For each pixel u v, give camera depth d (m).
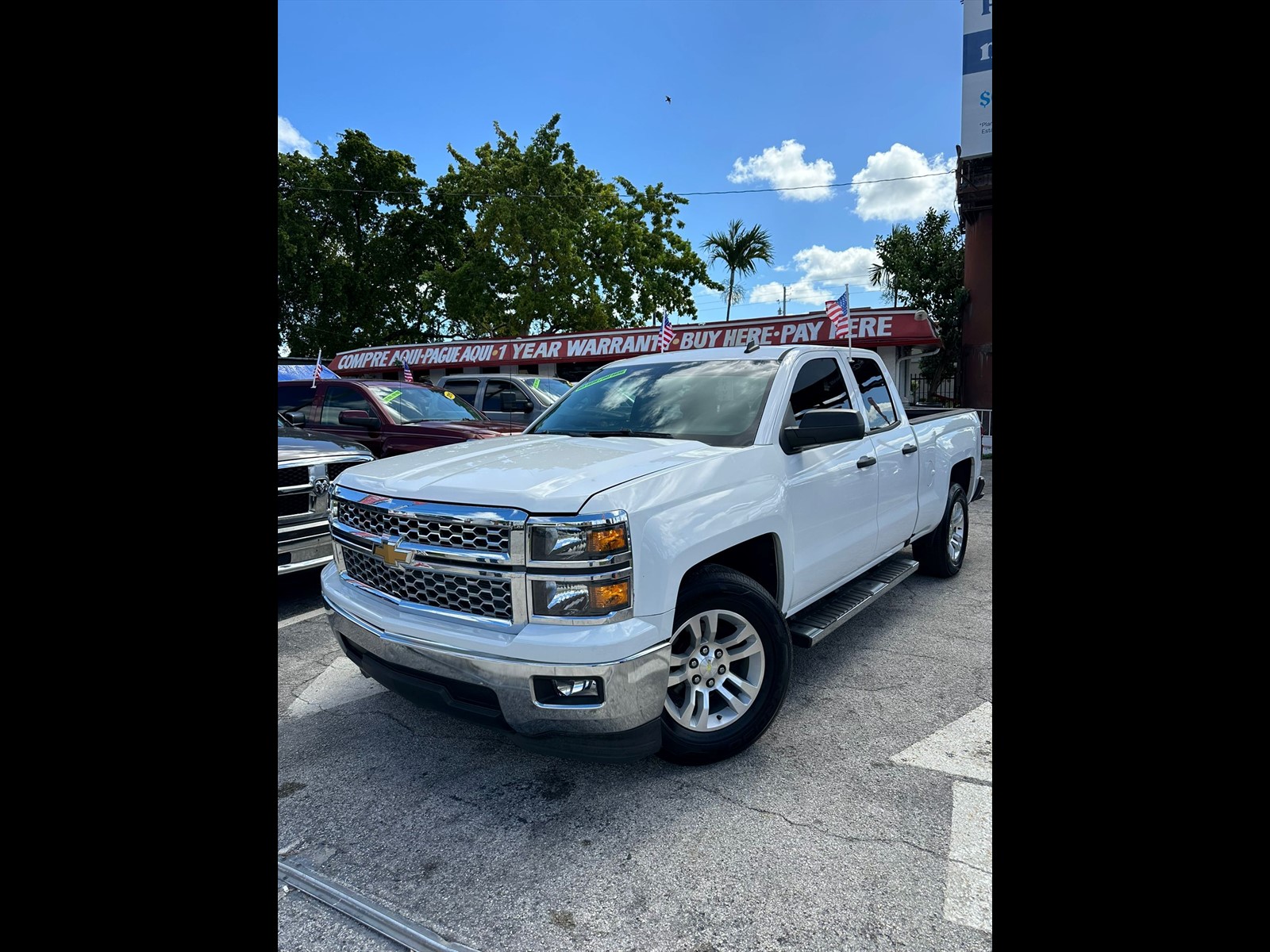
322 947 1.96
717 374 3.76
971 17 15.37
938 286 18.11
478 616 2.55
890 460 4.30
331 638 4.55
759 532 2.99
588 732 2.43
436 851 2.38
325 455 5.27
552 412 4.12
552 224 23.98
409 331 29.67
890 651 4.14
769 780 2.78
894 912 2.06
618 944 1.97
